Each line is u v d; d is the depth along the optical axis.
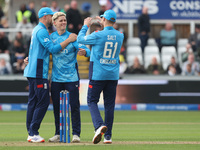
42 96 27.92
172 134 36.81
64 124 27.56
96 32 27.17
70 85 28.28
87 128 41.62
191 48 70.19
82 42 27.31
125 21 72.25
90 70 27.50
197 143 28.36
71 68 28.28
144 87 66.94
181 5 72.81
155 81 66.94
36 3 74.69
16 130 39.69
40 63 27.80
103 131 25.58
